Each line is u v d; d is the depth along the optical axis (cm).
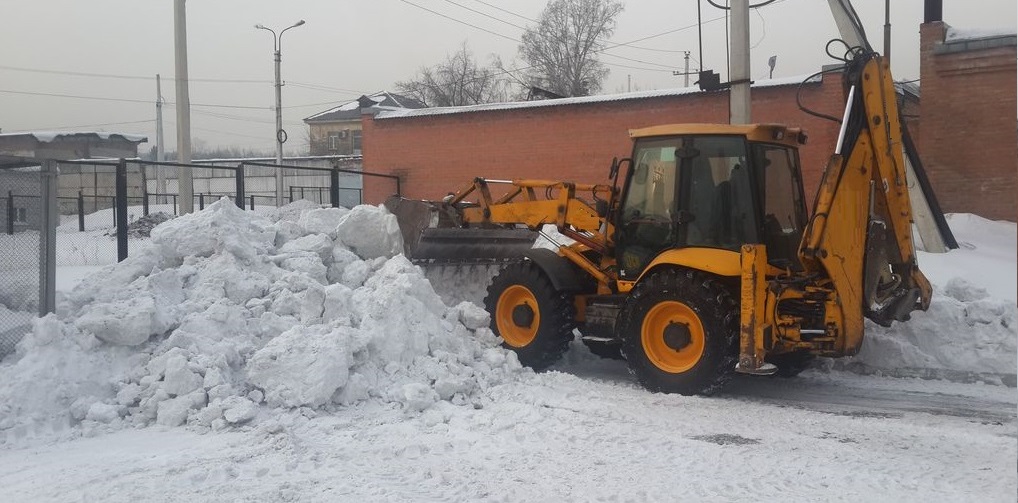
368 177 2622
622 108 2216
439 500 520
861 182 820
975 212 1841
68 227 2700
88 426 672
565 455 618
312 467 584
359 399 744
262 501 512
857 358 962
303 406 711
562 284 919
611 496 528
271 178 3775
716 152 864
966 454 625
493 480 561
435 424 697
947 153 1862
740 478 566
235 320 798
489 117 2423
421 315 840
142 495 518
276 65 3631
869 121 827
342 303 820
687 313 824
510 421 702
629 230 910
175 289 850
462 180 2480
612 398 803
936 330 948
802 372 965
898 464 598
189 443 636
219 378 708
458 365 814
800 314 810
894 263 855
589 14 5619
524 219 1011
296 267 942
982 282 1295
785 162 923
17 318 783
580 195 1213
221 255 897
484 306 1084
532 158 2362
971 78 1834
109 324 733
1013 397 841
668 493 536
